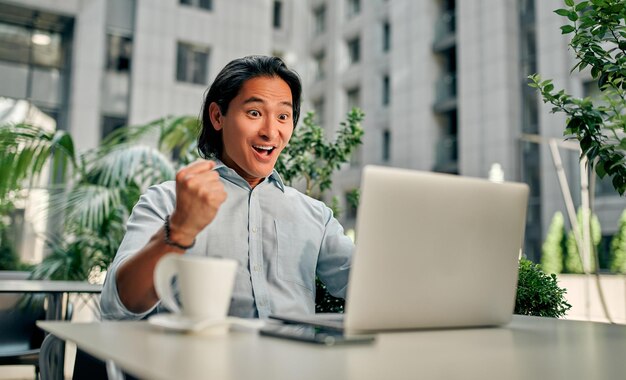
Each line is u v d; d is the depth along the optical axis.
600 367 0.68
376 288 0.88
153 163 3.69
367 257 0.87
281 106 1.36
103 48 11.09
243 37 12.80
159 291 0.84
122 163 3.61
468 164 13.42
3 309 2.58
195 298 0.82
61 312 2.33
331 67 17.81
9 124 3.51
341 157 2.99
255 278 1.33
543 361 0.71
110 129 11.08
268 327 0.88
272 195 1.43
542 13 11.90
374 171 0.87
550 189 11.44
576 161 11.06
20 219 8.38
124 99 11.30
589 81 10.94
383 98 16.34
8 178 3.46
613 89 1.74
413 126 14.88
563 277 6.16
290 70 1.41
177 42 12.07
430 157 14.50
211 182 0.94
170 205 1.30
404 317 0.91
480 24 13.59
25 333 2.62
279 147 1.38
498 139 12.82
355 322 0.87
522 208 1.03
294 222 1.42
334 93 17.56
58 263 3.58
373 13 16.64
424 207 0.91
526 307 2.04
